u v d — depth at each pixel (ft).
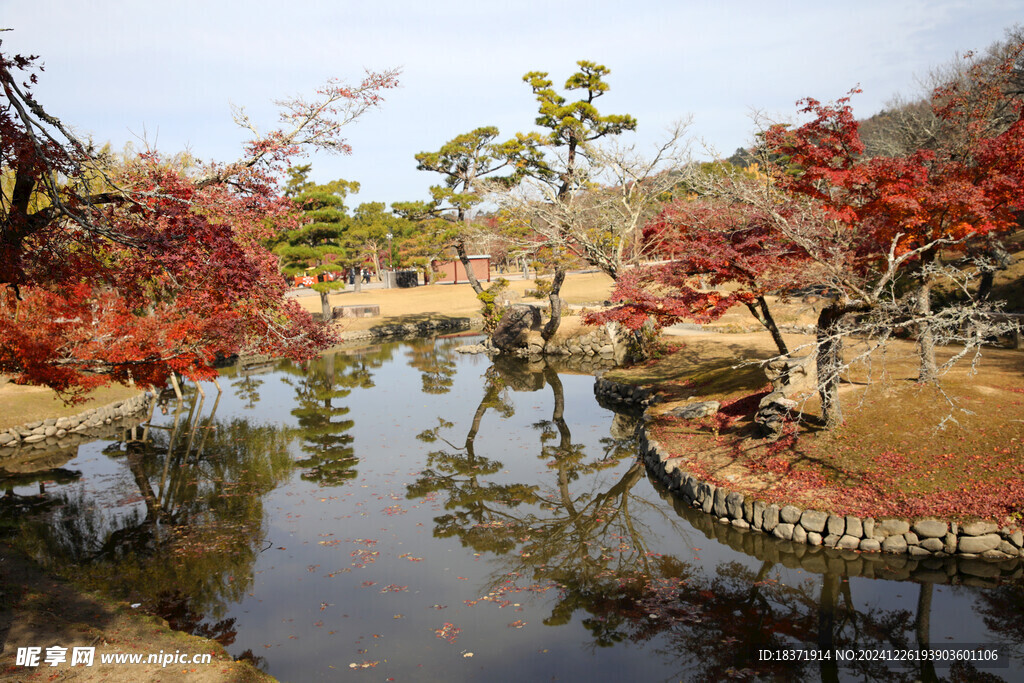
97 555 45.19
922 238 54.08
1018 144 50.62
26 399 81.82
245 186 36.47
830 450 49.78
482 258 263.49
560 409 86.89
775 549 44.06
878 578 39.83
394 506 54.39
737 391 69.72
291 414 88.69
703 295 60.64
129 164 37.88
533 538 47.80
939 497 42.45
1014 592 37.32
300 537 48.19
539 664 31.96
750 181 60.23
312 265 157.69
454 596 39.22
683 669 31.42
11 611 34.12
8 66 26.81
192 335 66.49
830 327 46.80
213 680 28.35
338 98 37.29
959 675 30.40
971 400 52.03
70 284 38.27
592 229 105.50
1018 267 96.48
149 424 84.12
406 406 92.02
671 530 48.21
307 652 33.12
